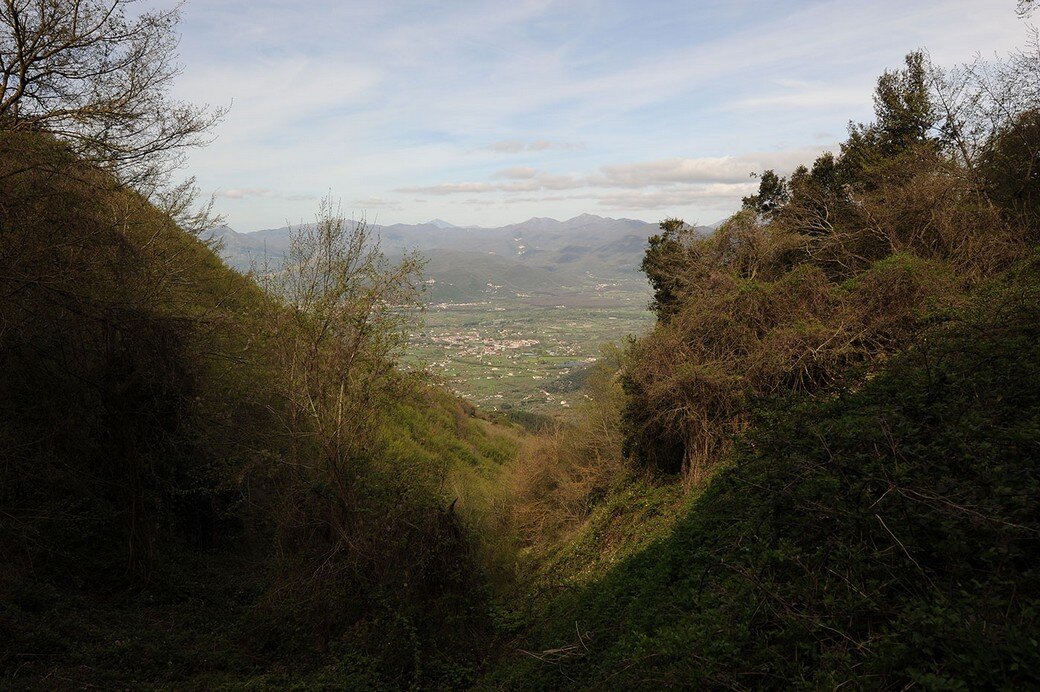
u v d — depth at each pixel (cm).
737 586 514
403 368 1087
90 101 1095
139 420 1049
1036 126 1268
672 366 1264
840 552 442
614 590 873
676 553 812
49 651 689
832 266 1512
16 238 869
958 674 307
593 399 2123
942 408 527
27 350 939
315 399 1028
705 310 1300
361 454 1012
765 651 408
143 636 796
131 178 1130
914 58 2002
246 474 1076
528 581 1303
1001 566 367
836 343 1041
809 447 535
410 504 988
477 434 3247
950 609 342
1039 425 456
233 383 1172
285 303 1044
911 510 428
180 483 1241
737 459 640
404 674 796
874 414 532
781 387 1058
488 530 1591
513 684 730
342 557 938
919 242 1353
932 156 1569
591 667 652
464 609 922
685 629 495
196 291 1503
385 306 1034
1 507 886
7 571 812
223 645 837
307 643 871
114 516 1041
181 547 1203
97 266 970
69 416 1007
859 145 2075
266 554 1336
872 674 336
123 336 988
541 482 2122
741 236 1521
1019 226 1162
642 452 1482
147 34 1112
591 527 1422
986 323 680
